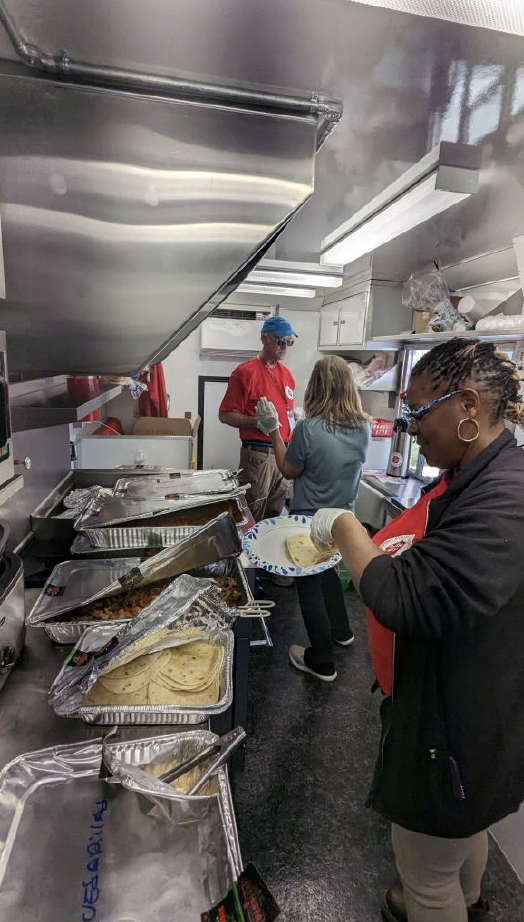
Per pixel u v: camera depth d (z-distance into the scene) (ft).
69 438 7.49
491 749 2.62
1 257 2.54
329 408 6.43
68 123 3.02
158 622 3.53
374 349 10.57
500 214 5.32
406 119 3.40
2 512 4.75
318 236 7.02
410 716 2.74
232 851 2.13
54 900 1.99
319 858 4.45
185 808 2.34
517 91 2.96
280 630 8.13
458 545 2.23
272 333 9.00
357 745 5.74
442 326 8.21
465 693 2.55
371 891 4.20
